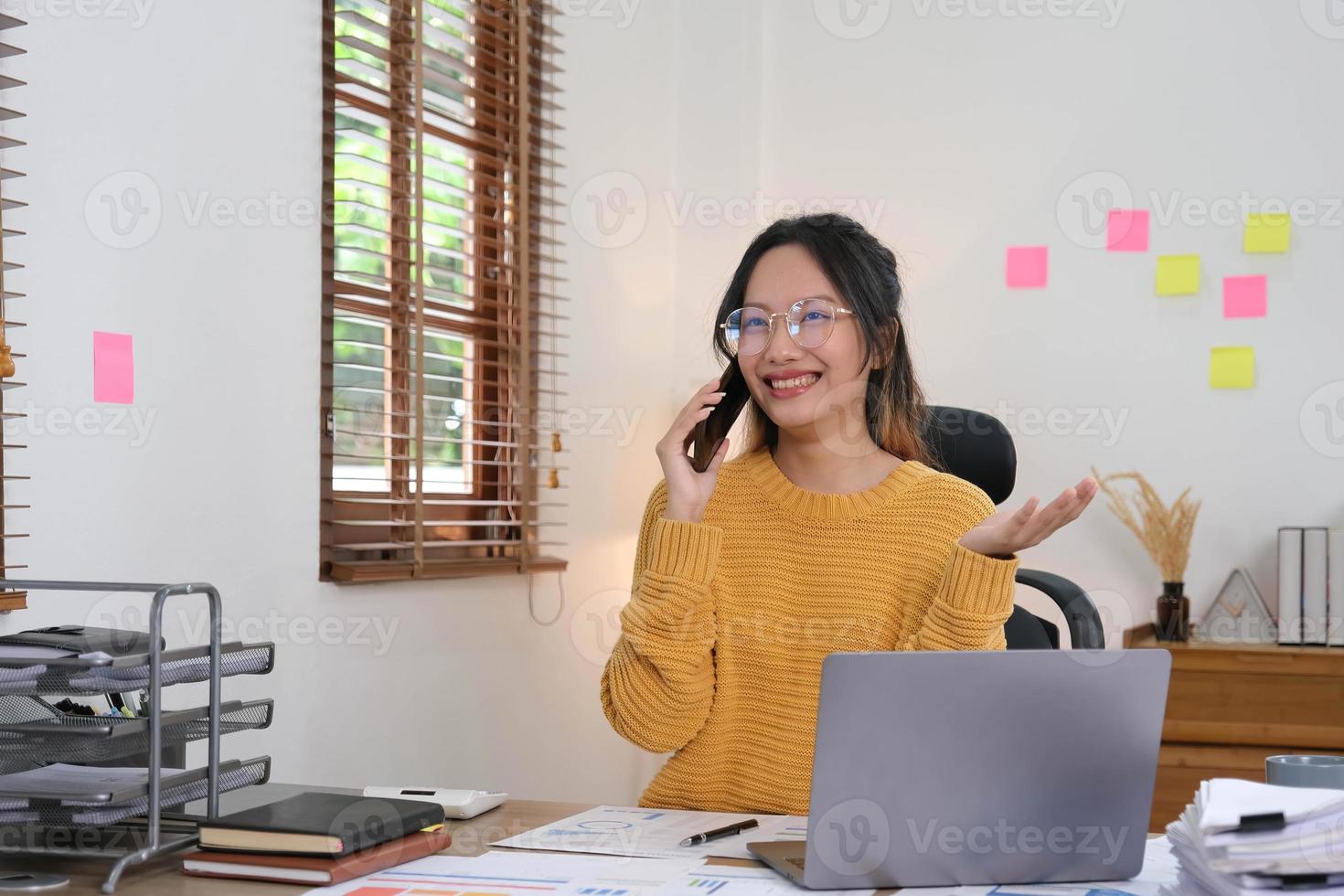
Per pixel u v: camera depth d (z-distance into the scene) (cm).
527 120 292
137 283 188
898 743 100
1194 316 338
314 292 226
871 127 370
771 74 378
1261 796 93
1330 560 296
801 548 149
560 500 315
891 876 103
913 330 362
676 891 101
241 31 209
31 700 119
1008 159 357
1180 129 342
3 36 166
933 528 146
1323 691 280
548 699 308
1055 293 351
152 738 109
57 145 174
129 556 186
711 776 145
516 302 297
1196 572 334
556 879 105
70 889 103
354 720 238
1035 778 103
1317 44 332
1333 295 328
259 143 213
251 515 212
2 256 162
